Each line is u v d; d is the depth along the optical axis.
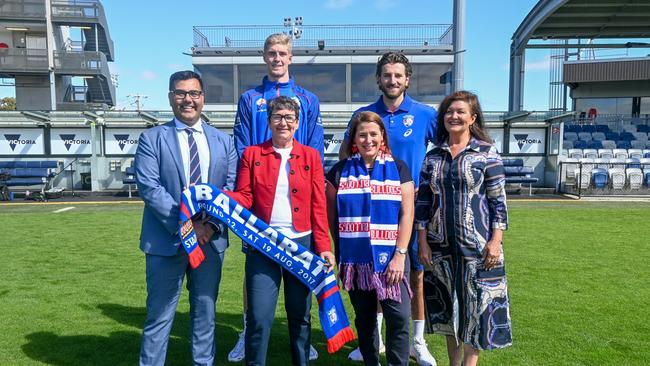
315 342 4.18
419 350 3.69
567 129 22.97
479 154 3.02
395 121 3.73
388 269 3.03
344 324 3.14
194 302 3.19
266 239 3.05
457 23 16.95
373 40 18.27
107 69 25.83
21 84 24.73
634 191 15.81
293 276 3.17
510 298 5.12
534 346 3.92
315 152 3.18
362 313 3.21
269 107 3.13
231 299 5.19
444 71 17.88
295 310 3.19
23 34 24.89
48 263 6.67
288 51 3.91
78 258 6.96
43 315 4.64
